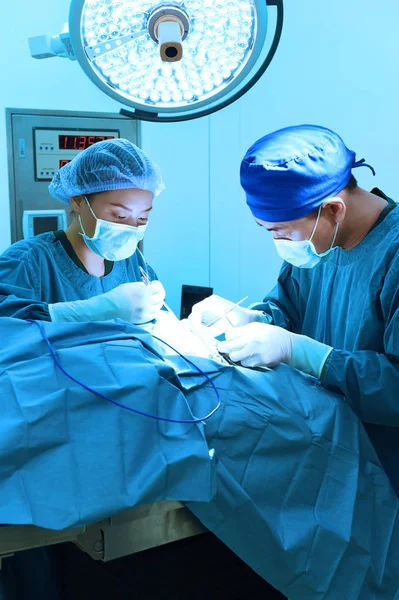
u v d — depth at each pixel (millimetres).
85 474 869
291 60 2576
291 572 1003
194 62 961
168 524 977
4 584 1212
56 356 992
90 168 1336
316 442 1074
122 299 1360
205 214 2729
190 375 1102
